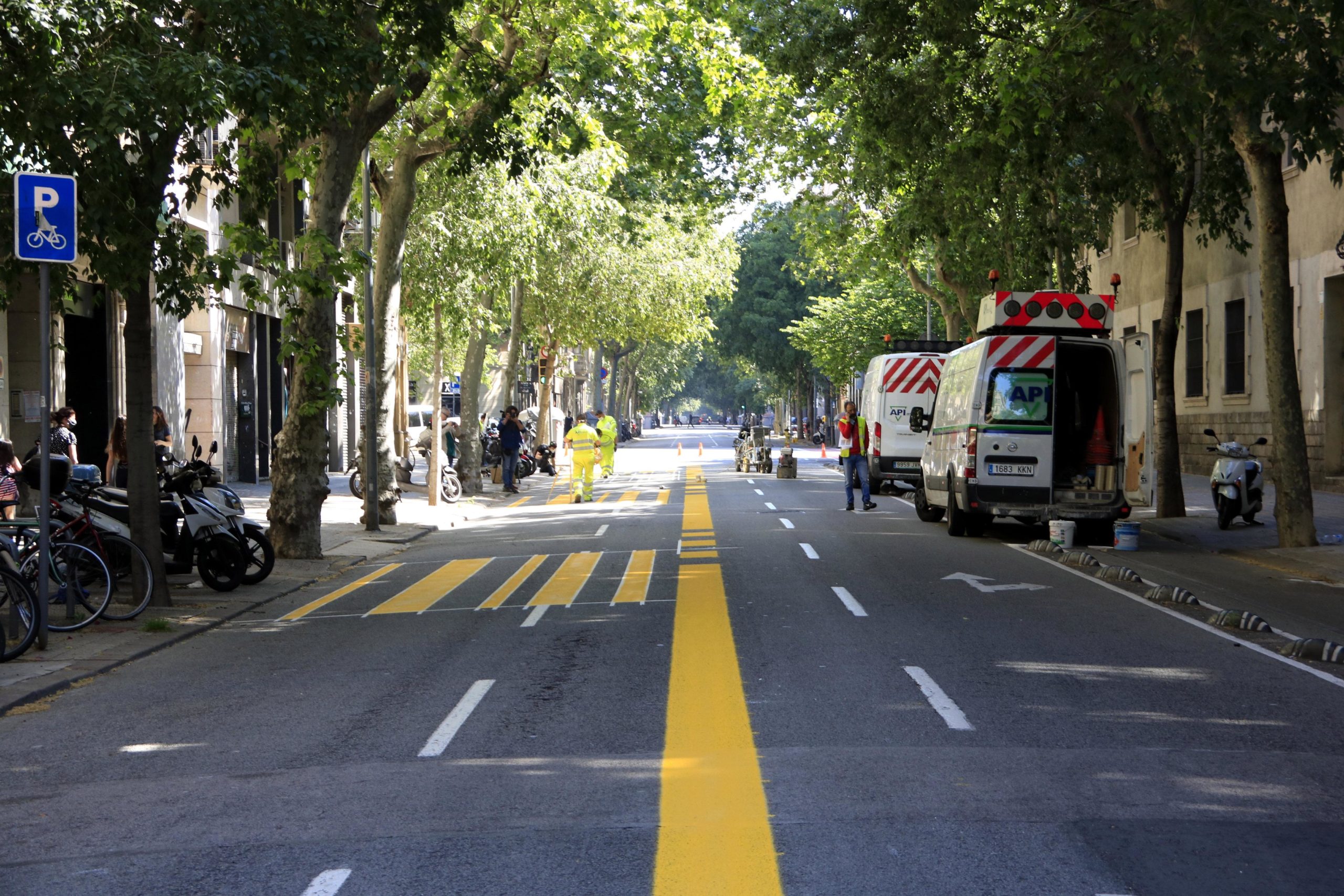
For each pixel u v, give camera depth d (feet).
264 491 101.09
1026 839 17.95
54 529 40.01
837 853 17.44
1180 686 28.63
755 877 16.58
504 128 59.26
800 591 44.88
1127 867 16.81
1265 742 23.52
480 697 28.07
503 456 111.65
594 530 72.23
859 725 24.93
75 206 34.35
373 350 73.31
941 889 16.08
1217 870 16.70
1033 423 60.70
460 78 59.52
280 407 115.65
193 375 98.07
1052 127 65.67
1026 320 62.28
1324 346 86.02
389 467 76.38
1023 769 21.58
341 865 17.31
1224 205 75.92
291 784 21.44
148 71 34.91
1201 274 107.86
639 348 294.25
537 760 22.62
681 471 146.72
